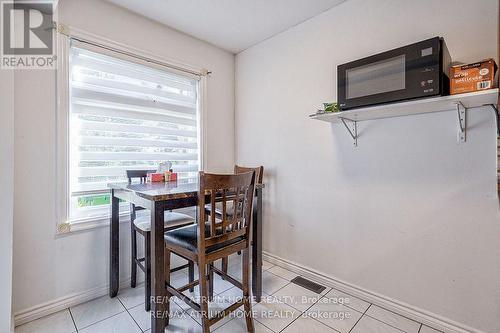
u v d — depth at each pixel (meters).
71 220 1.83
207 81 2.67
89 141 1.95
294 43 2.35
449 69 1.40
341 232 2.06
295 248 2.38
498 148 1.34
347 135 2.00
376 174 1.86
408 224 1.71
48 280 1.73
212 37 2.55
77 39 1.84
